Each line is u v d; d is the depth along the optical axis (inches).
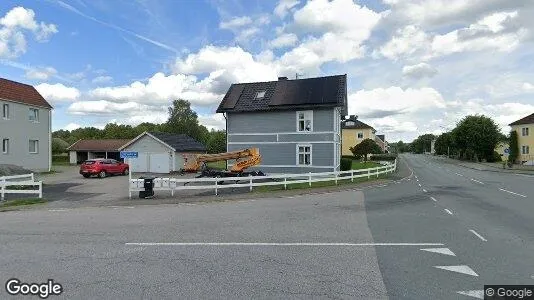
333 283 231.3
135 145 1520.7
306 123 1122.0
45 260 285.0
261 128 1164.5
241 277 243.3
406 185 959.0
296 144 1127.0
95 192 827.4
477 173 1489.9
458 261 276.1
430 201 636.7
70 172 1498.5
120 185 986.7
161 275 248.4
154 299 207.2
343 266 266.1
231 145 1192.2
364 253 300.7
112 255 299.0
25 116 1411.2
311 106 1093.1
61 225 437.4
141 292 217.8
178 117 3257.9
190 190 832.3
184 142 1662.2
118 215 517.3
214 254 300.7
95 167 1232.2
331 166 1093.8
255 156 967.6
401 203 613.3
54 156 2738.7
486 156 2741.1
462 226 411.5
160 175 1337.4
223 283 232.2
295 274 248.8
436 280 235.8
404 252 303.1
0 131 1295.5
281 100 1142.3
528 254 294.0
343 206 581.3
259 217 482.3
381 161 2527.1
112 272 255.3
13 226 433.1
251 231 391.2
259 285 228.2
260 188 863.1
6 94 1337.4
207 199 687.7
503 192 778.8
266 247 322.7
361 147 2422.5
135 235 375.6
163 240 351.9
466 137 2711.6
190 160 1004.6
